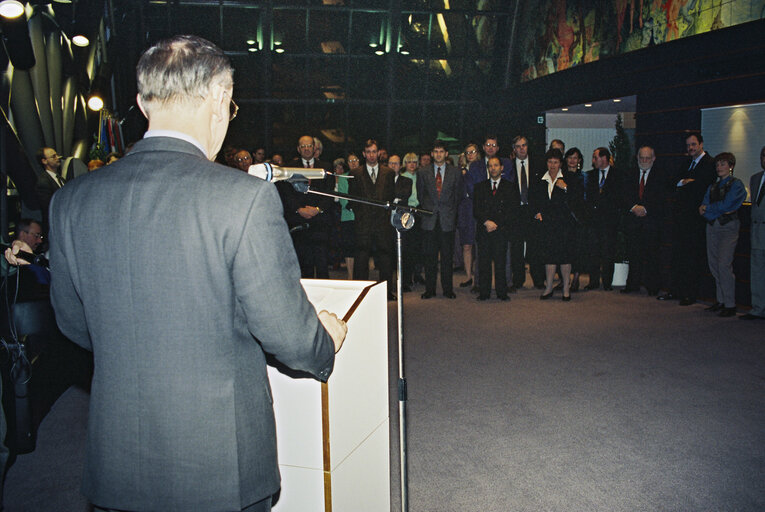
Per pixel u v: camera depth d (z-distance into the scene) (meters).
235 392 1.39
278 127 18.00
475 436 3.81
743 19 7.28
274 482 1.48
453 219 7.83
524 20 14.02
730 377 4.80
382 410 2.26
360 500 2.10
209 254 1.33
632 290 8.17
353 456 2.04
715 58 7.72
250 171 1.85
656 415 4.09
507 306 7.42
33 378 3.62
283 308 1.34
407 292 8.34
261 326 1.34
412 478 3.30
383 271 7.72
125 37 14.98
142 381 1.35
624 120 14.54
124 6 14.67
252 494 1.42
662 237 8.05
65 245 1.45
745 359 5.24
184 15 16.72
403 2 16.88
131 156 1.44
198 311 1.34
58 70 8.61
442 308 7.35
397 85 17.84
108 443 1.38
